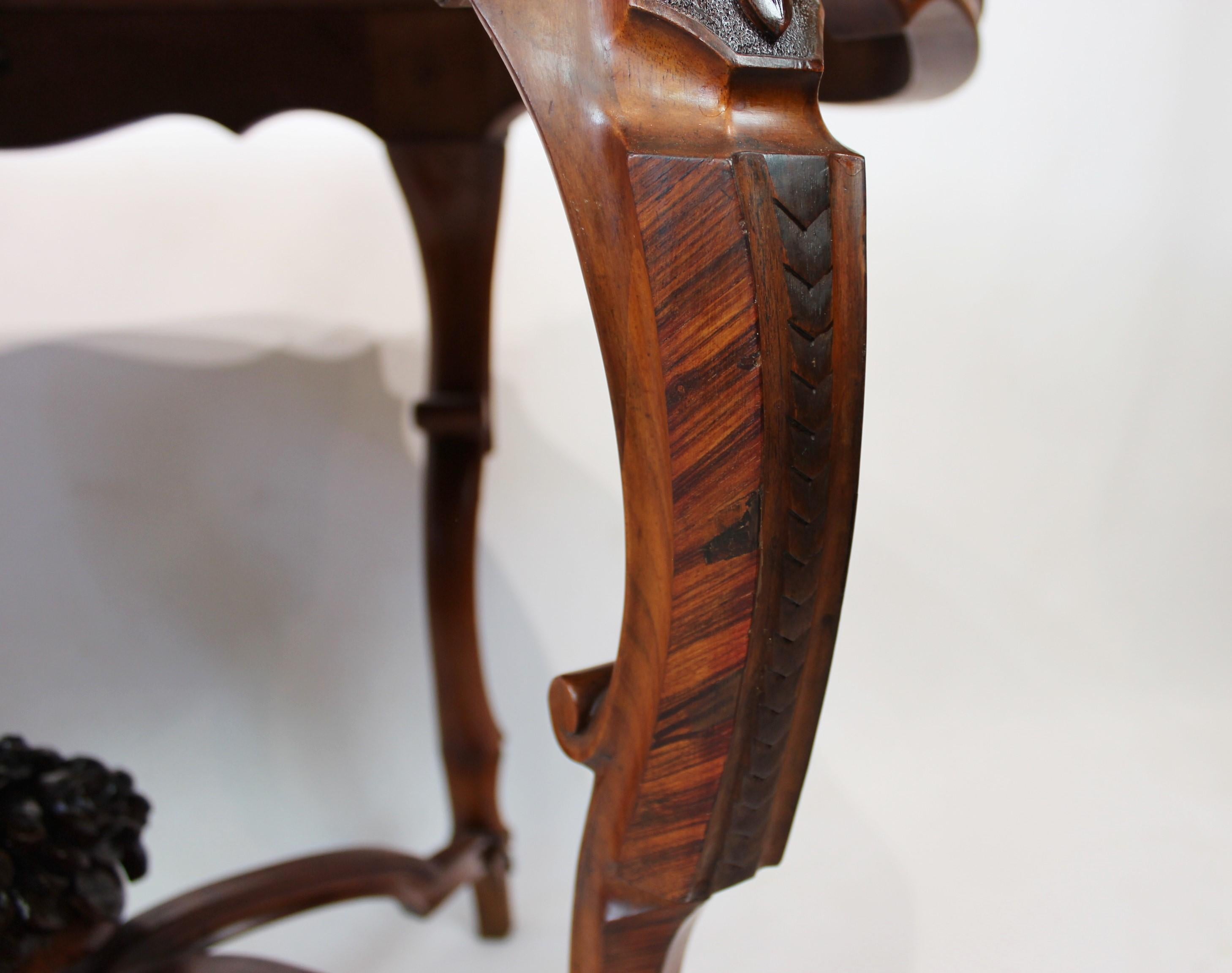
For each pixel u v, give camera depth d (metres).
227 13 0.80
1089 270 1.32
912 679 1.35
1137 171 1.30
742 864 0.50
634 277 0.44
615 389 0.46
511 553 1.30
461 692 1.00
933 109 1.29
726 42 0.44
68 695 1.19
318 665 1.25
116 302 1.17
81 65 0.79
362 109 0.85
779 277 0.44
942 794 1.22
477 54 0.84
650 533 0.47
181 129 1.17
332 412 1.24
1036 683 1.36
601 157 0.44
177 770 1.21
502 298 1.27
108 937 0.66
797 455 0.45
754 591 0.45
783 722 0.48
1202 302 1.32
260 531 1.23
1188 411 1.34
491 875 1.04
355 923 1.10
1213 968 0.96
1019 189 1.31
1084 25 1.27
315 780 1.24
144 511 1.19
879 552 1.35
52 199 1.15
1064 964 0.97
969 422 1.35
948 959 0.98
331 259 1.23
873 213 1.30
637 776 0.49
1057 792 1.22
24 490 1.16
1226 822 1.16
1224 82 1.26
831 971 0.97
